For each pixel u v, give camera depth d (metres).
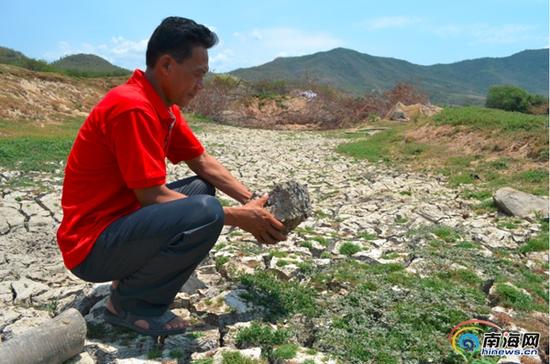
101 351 2.83
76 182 2.67
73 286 4.01
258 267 4.09
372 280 3.84
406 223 6.02
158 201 2.61
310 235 5.21
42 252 5.01
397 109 23.66
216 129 20.73
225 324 3.15
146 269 2.70
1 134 14.01
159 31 2.63
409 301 3.51
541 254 5.08
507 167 9.12
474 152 10.44
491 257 4.68
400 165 10.69
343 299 3.52
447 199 7.54
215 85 29.67
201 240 2.67
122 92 2.58
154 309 2.87
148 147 2.57
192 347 2.89
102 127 2.56
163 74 2.66
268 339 2.95
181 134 3.15
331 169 10.57
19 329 3.17
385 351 2.91
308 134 19.55
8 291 3.92
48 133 15.12
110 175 2.65
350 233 5.51
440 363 2.91
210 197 2.69
